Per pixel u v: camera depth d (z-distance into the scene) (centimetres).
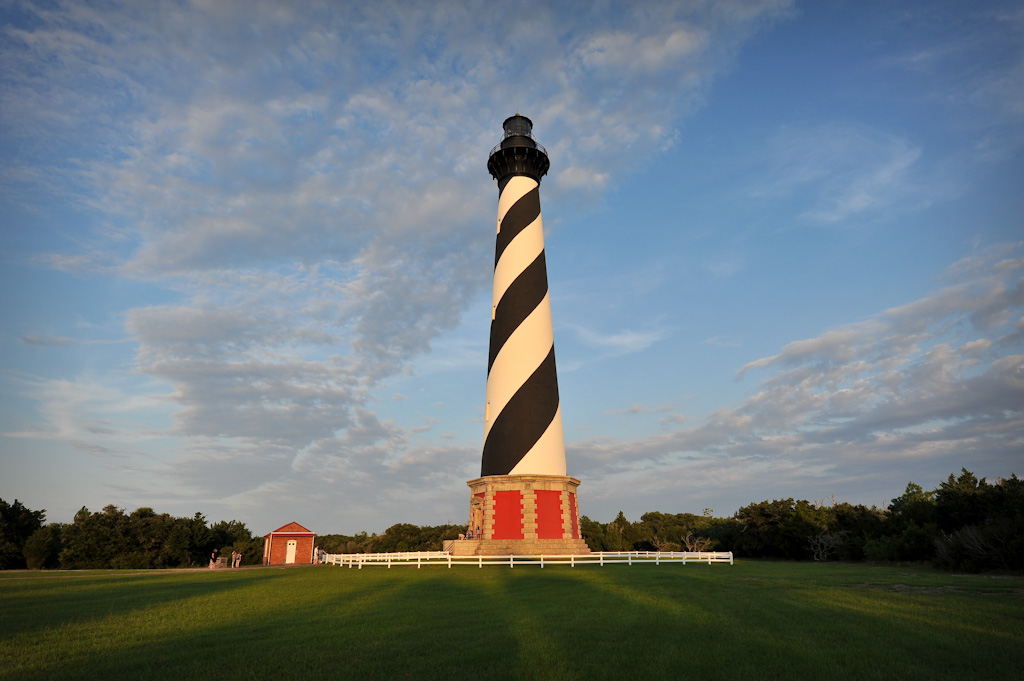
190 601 1706
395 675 933
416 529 8131
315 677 920
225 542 5897
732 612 1504
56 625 1327
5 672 934
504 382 3803
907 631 1261
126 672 942
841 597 1800
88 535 4616
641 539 7906
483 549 3412
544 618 1412
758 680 908
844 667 980
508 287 4012
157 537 4956
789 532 5031
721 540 6081
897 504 5400
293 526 4612
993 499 3712
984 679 921
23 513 4916
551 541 3438
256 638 1188
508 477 3556
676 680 905
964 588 2066
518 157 4322
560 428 3809
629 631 1256
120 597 1802
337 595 1842
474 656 1041
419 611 1517
